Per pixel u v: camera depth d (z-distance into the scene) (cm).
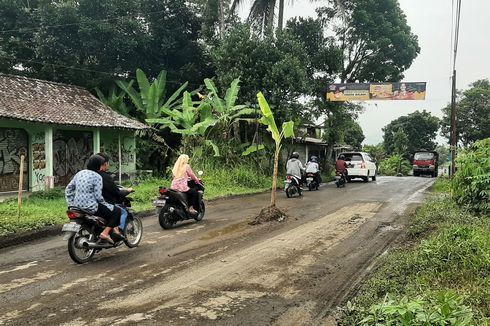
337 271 592
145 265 628
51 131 1465
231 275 574
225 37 2125
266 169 2145
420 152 3706
